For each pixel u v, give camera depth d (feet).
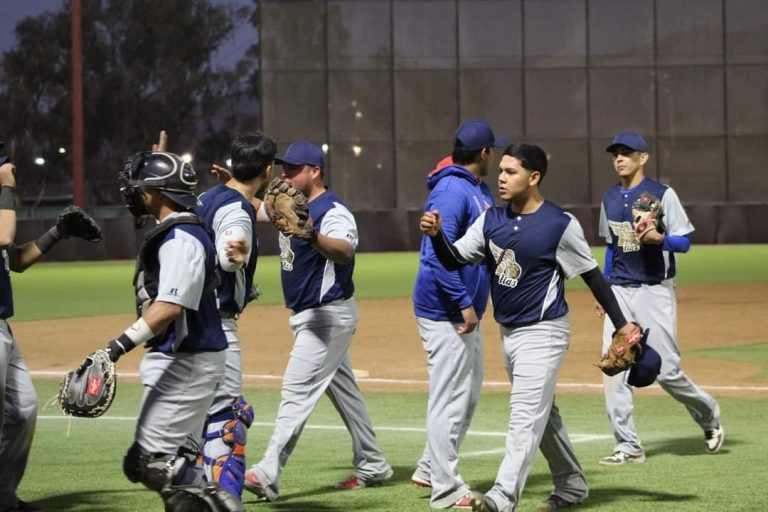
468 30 266.36
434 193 42.29
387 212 245.24
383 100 266.98
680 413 63.46
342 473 48.73
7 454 40.16
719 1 262.67
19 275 196.65
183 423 33.37
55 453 52.90
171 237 32.37
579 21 264.93
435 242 39.01
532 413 38.14
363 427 45.52
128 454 33.24
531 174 38.01
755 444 54.19
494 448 54.24
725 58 263.49
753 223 245.45
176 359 33.14
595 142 265.54
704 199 265.75
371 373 80.43
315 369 43.78
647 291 51.34
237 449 37.63
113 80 390.42
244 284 39.17
